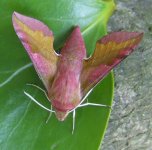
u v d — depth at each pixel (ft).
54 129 0.42
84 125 0.42
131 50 0.39
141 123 0.49
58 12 0.44
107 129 0.49
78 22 0.44
